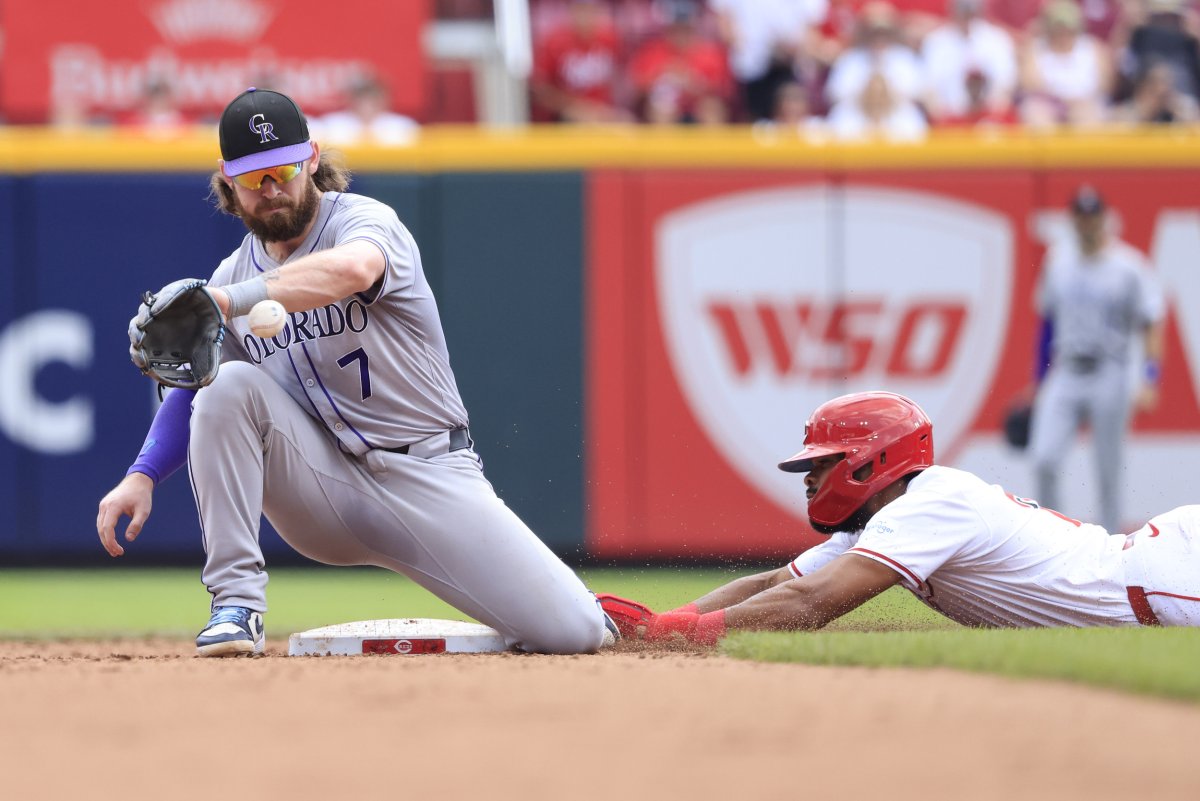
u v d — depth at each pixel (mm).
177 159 32125
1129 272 32719
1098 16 41562
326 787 6938
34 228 31969
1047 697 9422
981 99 38531
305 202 13867
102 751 7918
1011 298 33000
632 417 32750
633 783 6996
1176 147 32750
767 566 33000
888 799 6641
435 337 14562
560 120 39750
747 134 33031
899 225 32969
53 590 29906
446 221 32312
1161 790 6789
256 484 14023
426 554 14484
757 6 39656
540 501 32594
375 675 11344
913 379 33062
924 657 11219
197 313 12133
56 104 35188
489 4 40156
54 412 32125
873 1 41469
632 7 40094
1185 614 14055
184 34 35281
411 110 35656
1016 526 14328
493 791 6832
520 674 11344
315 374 14297
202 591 29734
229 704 9609
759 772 7242
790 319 33000
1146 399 32875
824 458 14664
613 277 32656
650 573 32625
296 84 35438
